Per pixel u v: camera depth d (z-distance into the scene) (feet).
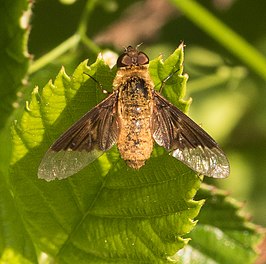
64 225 0.60
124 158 0.59
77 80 0.58
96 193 0.59
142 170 0.59
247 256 0.66
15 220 0.60
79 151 0.59
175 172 0.58
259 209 0.83
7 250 0.59
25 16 0.60
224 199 0.65
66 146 0.59
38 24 0.76
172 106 0.61
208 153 0.60
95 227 0.60
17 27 0.60
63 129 0.59
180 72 0.58
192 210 0.58
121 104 0.60
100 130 0.60
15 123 0.59
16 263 0.60
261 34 0.84
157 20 0.81
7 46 0.60
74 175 0.59
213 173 0.60
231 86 0.81
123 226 0.59
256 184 0.83
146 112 0.60
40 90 0.66
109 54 0.67
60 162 0.59
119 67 0.61
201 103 0.83
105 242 0.59
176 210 0.58
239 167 0.83
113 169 0.59
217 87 0.83
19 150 0.59
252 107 0.83
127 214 0.59
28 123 0.59
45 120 0.59
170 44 0.82
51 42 0.76
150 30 0.81
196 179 0.58
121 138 0.60
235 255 0.66
